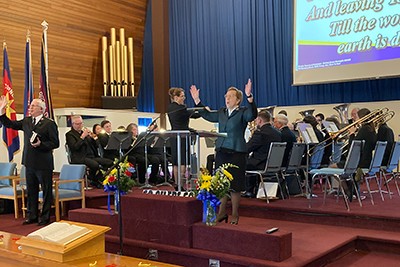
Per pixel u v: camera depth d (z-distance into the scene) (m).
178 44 11.93
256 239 3.46
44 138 5.38
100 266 2.33
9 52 8.84
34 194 5.57
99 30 10.60
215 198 3.69
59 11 9.65
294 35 9.97
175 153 5.82
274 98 10.50
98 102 10.91
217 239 3.65
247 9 10.80
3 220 5.85
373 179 8.19
